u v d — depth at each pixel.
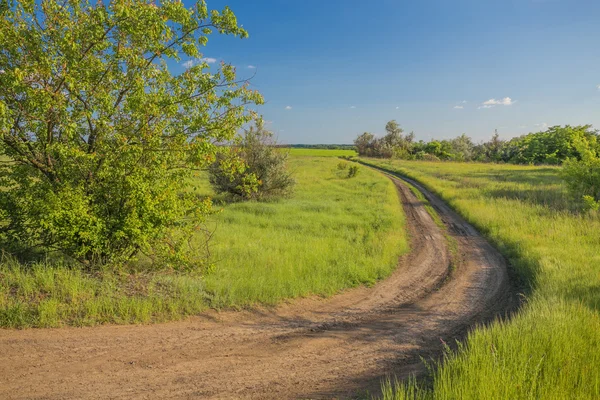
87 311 5.98
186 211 8.20
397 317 7.75
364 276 10.17
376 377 5.04
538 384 4.32
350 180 39.12
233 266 9.34
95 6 7.05
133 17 7.04
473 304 8.77
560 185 28.89
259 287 8.01
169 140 7.84
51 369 4.48
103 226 7.16
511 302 8.95
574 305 7.01
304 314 7.52
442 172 48.12
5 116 6.00
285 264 9.76
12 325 5.32
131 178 7.29
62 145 6.79
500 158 78.19
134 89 7.50
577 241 13.73
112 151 7.44
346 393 4.54
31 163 7.30
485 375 4.30
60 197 6.83
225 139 8.16
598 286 8.69
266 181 22.39
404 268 11.73
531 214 19.03
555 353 4.95
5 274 6.43
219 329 6.29
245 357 5.38
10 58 6.81
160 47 7.62
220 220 15.71
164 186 7.77
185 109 7.91
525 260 11.80
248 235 13.17
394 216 19.34
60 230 6.82
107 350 5.10
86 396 4.03
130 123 7.54
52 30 6.75
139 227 7.40
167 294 7.11
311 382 4.80
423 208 24.27
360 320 7.46
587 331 5.75
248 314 7.12
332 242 12.99
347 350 5.92
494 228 17.03
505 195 25.94
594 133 61.78
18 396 3.90
